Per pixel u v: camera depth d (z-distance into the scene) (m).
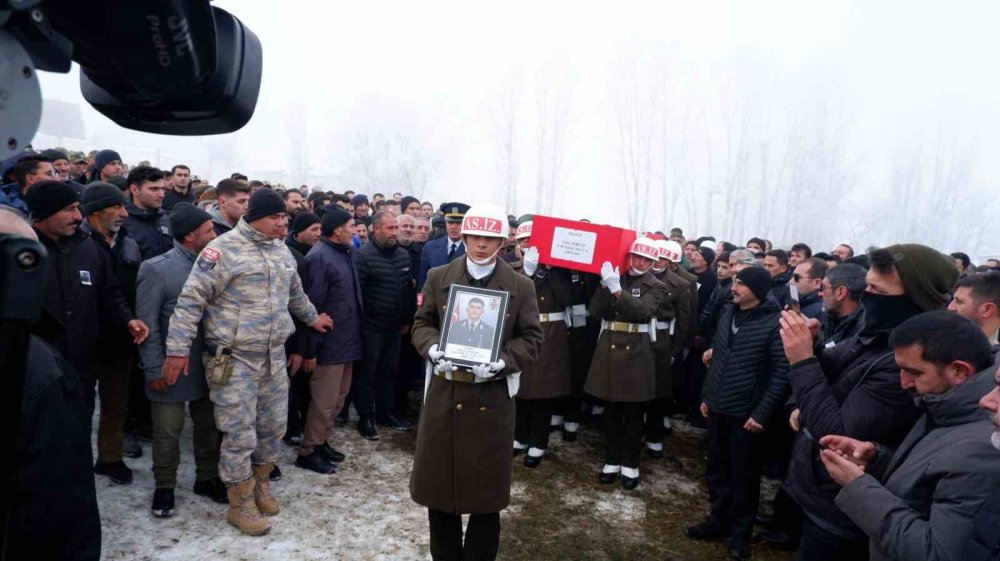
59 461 1.24
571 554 3.53
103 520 3.35
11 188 4.05
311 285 4.18
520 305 3.03
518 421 5.06
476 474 2.87
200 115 1.10
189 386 3.47
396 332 5.20
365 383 4.96
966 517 1.50
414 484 2.96
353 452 4.68
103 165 5.91
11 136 0.73
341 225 4.29
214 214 4.39
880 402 2.14
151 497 3.66
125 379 3.78
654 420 5.12
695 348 5.96
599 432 5.76
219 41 1.04
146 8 0.78
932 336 1.75
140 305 3.38
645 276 4.73
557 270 4.85
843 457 2.03
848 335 3.68
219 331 3.31
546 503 4.17
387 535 3.52
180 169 6.16
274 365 3.47
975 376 1.68
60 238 3.32
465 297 2.93
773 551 3.75
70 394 1.32
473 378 2.88
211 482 3.75
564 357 4.82
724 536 3.82
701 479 4.77
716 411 3.67
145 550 3.13
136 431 4.32
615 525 3.92
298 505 3.78
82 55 0.90
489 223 2.93
